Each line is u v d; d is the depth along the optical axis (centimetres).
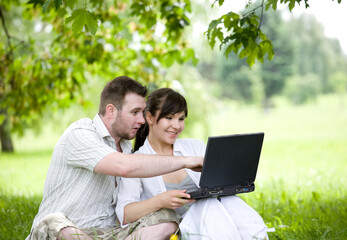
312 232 397
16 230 431
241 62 5056
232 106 5312
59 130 1956
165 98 355
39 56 758
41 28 1422
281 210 515
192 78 2058
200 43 1091
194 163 315
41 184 1027
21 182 1076
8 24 1060
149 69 770
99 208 345
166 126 356
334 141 2038
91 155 317
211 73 5262
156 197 324
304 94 5509
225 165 318
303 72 5619
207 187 320
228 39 411
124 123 342
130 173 307
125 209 334
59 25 696
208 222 313
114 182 351
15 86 740
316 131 2825
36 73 734
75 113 1728
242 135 313
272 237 384
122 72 787
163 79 814
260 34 428
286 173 1043
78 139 327
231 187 329
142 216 327
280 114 4766
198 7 1248
